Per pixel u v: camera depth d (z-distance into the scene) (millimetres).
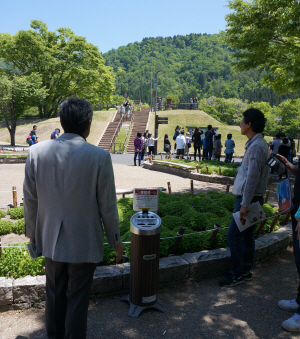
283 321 2840
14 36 37000
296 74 11016
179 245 3938
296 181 2898
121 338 2576
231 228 3488
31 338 2539
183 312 2977
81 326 2025
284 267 4039
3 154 16766
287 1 9625
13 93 27672
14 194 6656
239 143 31844
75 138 2043
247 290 3432
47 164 1971
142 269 2877
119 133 30875
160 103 44594
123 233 4645
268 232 4855
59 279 2094
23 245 3920
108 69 46781
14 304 2934
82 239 1969
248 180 3088
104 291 3197
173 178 11781
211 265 3723
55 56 41188
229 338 2605
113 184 2035
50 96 43312
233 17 11375
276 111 102938
